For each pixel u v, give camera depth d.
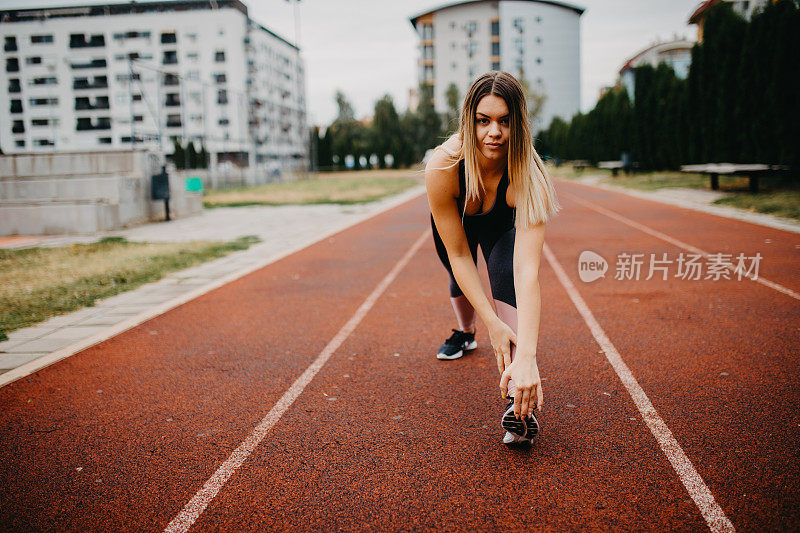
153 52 76.81
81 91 79.31
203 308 6.03
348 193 25.19
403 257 8.90
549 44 83.75
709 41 18.52
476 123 2.52
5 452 3.03
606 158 35.34
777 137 15.02
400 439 3.04
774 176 17.33
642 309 5.48
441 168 2.66
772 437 2.89
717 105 18.12
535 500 2.45
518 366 2.48
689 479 2.55
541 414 3.28
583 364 4.07
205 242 10.66
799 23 14.39
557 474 2.64
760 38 15.59
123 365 4.35
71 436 3.21
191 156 43.97
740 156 17.27
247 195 24.92
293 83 91.94
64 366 4.34
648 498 2.42
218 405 3.58
